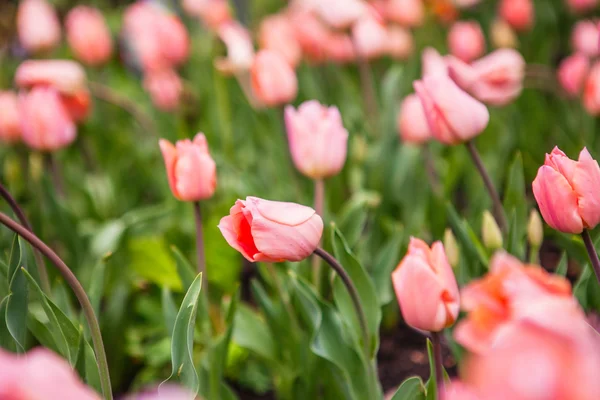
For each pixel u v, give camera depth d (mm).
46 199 1507
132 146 1990
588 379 703
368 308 1175
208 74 2232
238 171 1688
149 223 1673
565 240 1282
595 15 2506
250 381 1445
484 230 1231
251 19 2939
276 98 1525
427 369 1439
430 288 1013
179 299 1539
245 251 1062
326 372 1273
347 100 2062
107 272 1501
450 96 1209
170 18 1964
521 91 2021
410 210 1608
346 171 1696
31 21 2199
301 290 1220
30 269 1247
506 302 857
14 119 1726
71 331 1106
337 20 1747
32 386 755
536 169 1752
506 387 715
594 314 1216
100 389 1129
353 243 1396
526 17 2092
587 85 1449
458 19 2562
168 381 1067
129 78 2697
